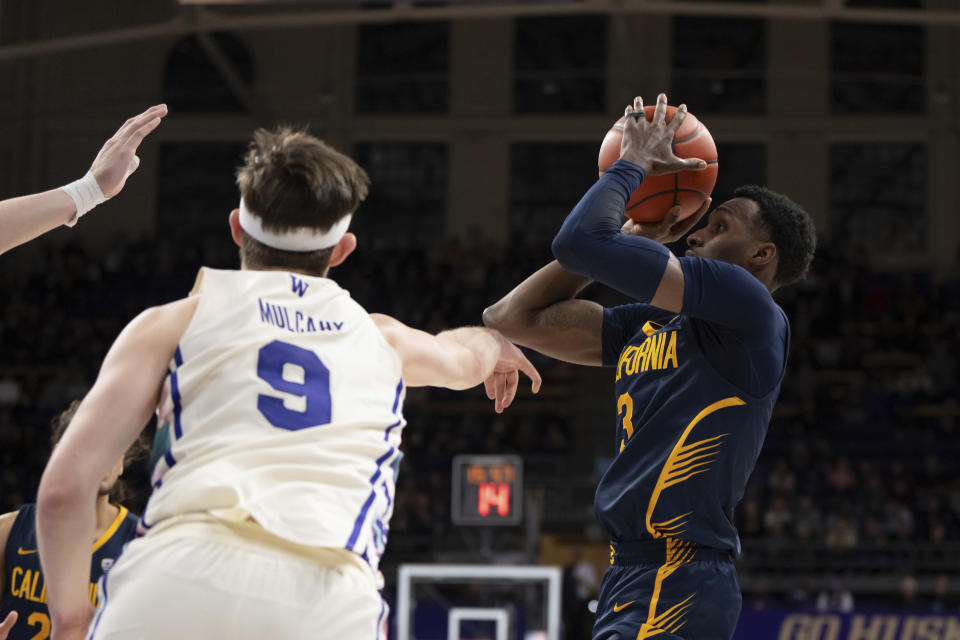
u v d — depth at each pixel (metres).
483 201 20.64
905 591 12.77
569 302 2.90
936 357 17.55
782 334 2.60
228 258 20.39
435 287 19.06
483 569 8.60
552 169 20.69
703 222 15.77
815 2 20.14
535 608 11.64
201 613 1.65
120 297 19.47
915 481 15.34
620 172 2.46
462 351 2.24
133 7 20.28
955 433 16.38
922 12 14.43
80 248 20.03
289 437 1.77
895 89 20.08
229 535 1.69
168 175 20.77
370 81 20.66
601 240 2.36
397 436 1.94
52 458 1.71
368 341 1.95
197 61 20.66
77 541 1.71
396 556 14.41
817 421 16.69
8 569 3.19
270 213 1.91
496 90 20.80
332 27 20.77
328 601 1.71
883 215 19.94
